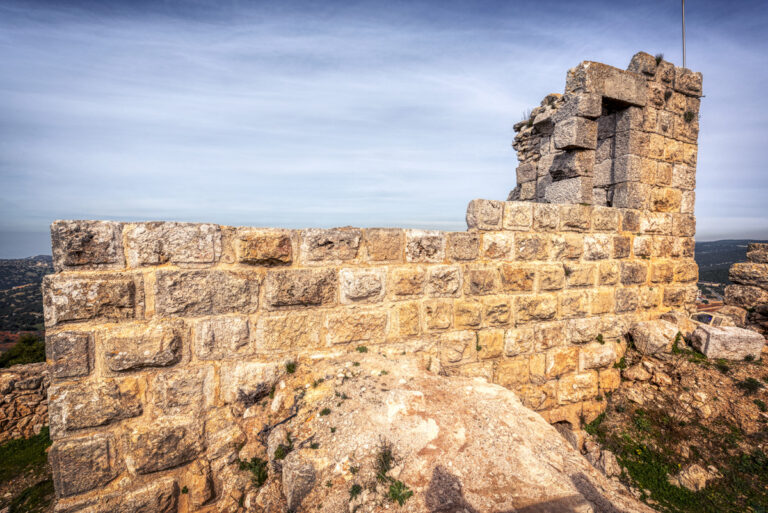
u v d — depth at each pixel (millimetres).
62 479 3857
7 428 9945
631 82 7980
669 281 8547
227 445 4285
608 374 7383
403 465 3457
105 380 3980
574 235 6957
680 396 6688
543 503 3078
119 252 4012
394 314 5387
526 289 6418
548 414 6770
